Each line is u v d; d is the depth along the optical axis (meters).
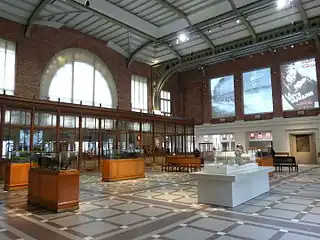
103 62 19.11
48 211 5.99
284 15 16.05
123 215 5.57
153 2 14.78
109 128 17.56
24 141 13.64
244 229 4.52
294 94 19.61
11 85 14.47
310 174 12.59
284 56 20.11
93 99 18.33
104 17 15.12
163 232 4.44
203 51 20.77
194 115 25.11
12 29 14.63
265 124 20.66
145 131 20.17
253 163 7.85
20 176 9.48
